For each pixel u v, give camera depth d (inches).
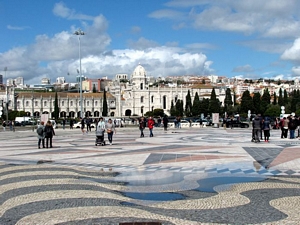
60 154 929.5
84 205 406.9
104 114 6486.2
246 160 775.1
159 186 517.3
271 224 332.5
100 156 874.8
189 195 457.7
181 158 818.2
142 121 1600.6
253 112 5447.8
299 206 394.6
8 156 901.8
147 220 347.6
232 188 497.4
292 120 1402.6
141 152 949.8
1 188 501.0
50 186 513.3
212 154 884.6
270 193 461.7
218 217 357.1
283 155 854.5
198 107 6186.0
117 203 416.8
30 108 7815.0
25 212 380.8
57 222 343.9
